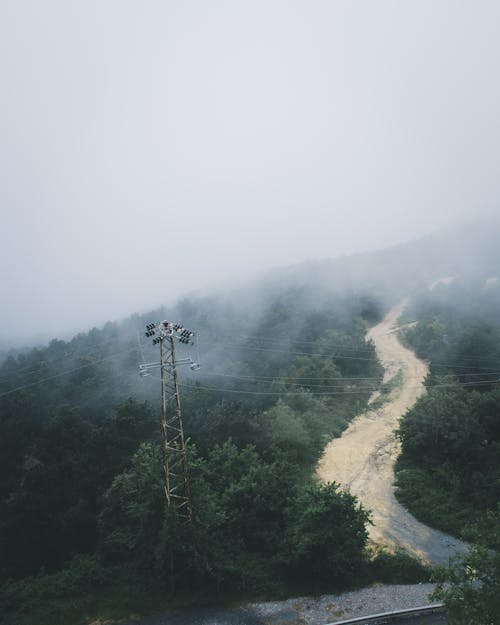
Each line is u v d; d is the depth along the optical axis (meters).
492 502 31.14
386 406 55.25
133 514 27.94
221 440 38.81
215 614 24.45
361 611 23.75
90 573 27.42
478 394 41.44
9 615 24.97
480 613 15.82
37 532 33.38
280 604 24.81
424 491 35.06
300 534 26.97
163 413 25.03
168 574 26.25
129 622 24.47
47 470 36.97
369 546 29.33
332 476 40.19
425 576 25.88
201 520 26.69
